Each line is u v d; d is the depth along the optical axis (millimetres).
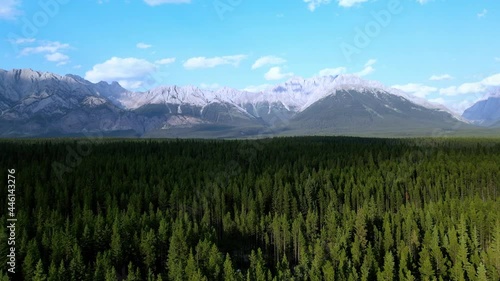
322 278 80250
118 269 85438
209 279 77062
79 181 130625
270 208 131250
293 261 101562
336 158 180375
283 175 146875
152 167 155125
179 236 85938
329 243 95000
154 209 125500
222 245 108438
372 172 155125
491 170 147625
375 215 113125
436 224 98938
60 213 105688
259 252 86062
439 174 148750
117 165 156625
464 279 78812
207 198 130000
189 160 172625
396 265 89562
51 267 72875
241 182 143125
